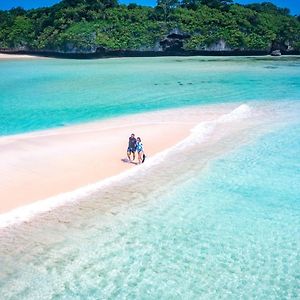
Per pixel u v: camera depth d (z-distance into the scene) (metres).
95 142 22.78
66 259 11.88
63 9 102.38
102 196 15.99
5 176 17.59
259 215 14.32
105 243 12.68
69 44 92.00
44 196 15.82
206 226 13.63
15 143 22.45
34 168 18.62
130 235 13.12
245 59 87.12
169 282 10.84
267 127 26.31
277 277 11.01
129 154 19.80
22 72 59.94
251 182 17.22
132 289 10.59
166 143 22.91
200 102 35.31
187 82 47.38
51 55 97.69
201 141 23.38
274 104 34.03
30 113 31.78
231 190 16.47
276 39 103.62
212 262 11.66
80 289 10.62
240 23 102.31
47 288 10.67
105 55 93.88
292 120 28.09
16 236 13.02
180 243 12.62
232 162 19.75
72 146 22.00
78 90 42.28
